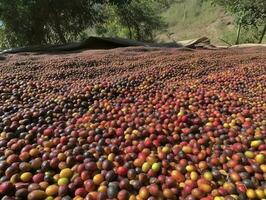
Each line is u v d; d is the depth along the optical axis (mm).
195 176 255
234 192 239
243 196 236
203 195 231
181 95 451
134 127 343
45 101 430
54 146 307
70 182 250
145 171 261
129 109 396
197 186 243
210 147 307
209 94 453
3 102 438
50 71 695
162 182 247
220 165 276
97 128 335
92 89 472
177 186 244
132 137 318
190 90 491
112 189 233
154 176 257
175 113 381
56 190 238
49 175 255
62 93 473
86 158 274
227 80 564
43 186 242
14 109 403
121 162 274
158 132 328
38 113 380
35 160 270
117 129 334
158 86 519
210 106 417
